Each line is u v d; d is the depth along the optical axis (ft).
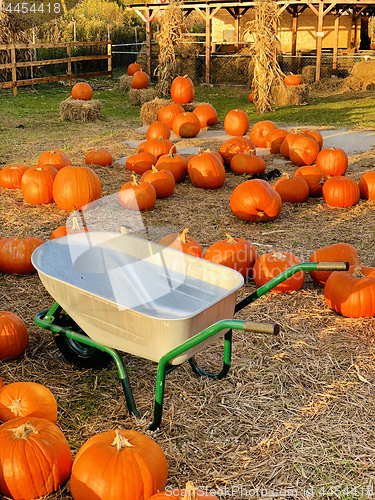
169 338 8.99
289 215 22.62
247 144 30.04
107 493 7.43
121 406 10.68
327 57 71.46
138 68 66.90
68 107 45.55
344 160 27.37
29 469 7.82
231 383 11.48
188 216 22.52
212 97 60.75
